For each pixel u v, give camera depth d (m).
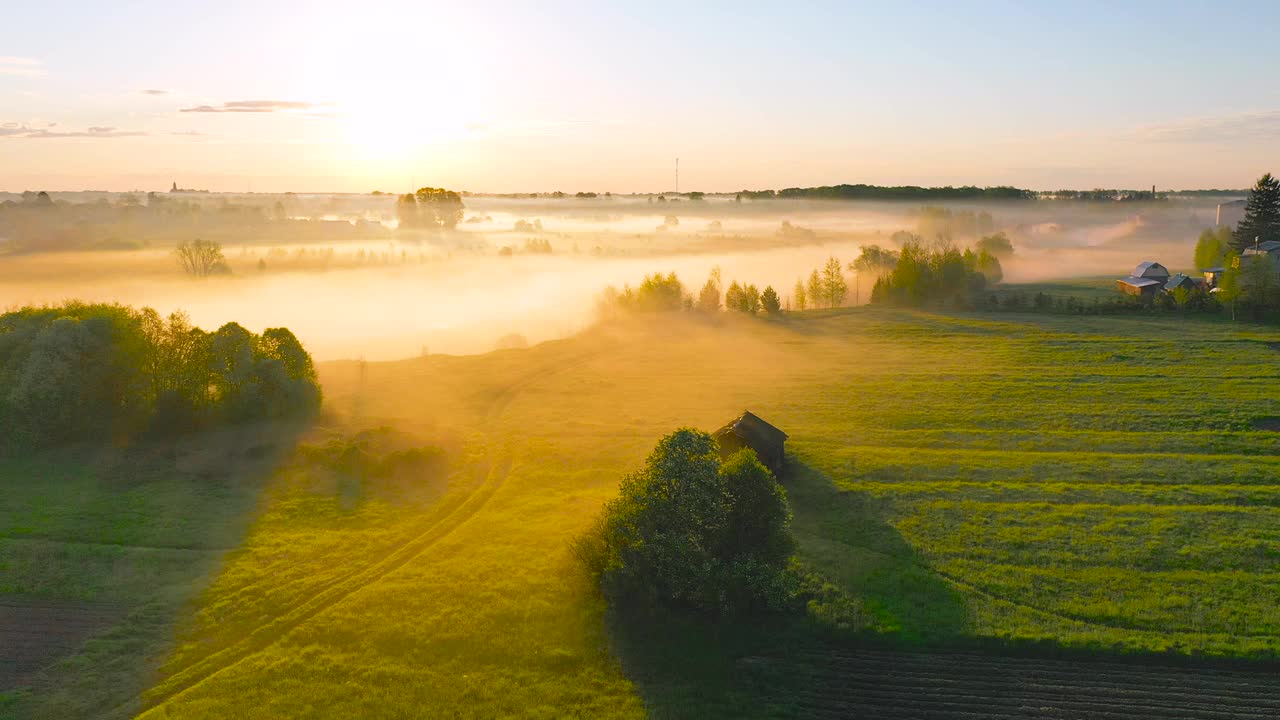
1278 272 135.75
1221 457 63.81
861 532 51.47
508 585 44.50
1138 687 36.16
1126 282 164.00
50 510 54.16
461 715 34.38
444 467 63.75
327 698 35.28
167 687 36.09
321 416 75.31
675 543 41.44
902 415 77.31
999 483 59.28
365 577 46.00
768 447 60.03
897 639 39.75
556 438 71.69
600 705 35.12
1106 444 67.56
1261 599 42.53
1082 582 44.78
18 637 39.75
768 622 41.34
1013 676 37.09
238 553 48.69
